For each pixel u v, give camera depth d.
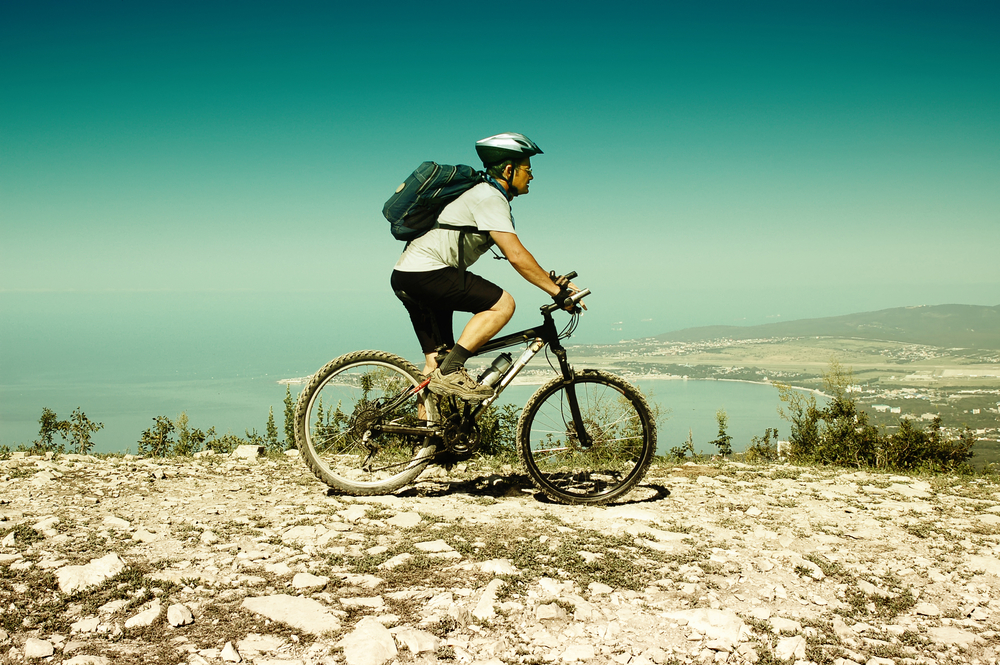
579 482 4.17
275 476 4.49
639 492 4.25
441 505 3.68
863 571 2.80
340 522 3.22
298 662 1.82
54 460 5.16
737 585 2.55
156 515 3.25
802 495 4.27
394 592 2.32
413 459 4.02
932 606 2.46
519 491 4.17
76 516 3.17
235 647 1.88
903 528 3.51
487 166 3.92
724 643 2.06
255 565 2.55
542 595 2.33
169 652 1.84
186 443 6.86
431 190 3.58
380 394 3.99
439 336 4.03
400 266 3.74
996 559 3.01
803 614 2.34
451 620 2.12
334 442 4.02
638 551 2.89
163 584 2.30
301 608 2.14
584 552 2.83
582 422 4.06
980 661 2.06
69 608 2.09
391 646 1.90
